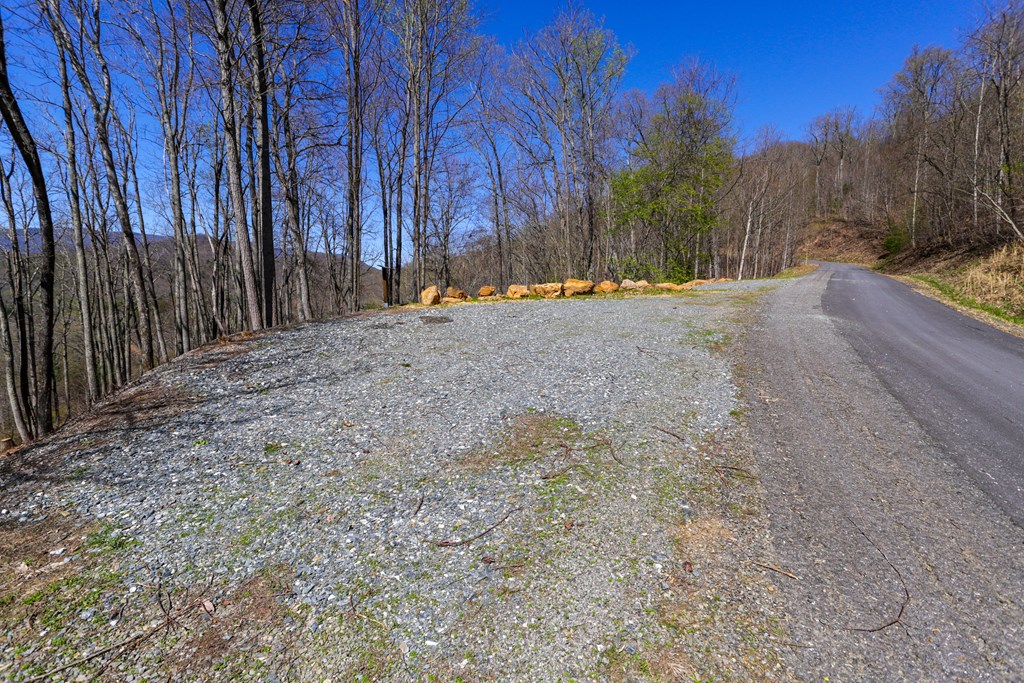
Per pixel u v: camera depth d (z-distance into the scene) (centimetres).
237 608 219
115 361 1736
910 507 289
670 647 193
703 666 184
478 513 285
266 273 1116
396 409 453
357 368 595
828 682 176
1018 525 272
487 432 397
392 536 266
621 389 495
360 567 243
